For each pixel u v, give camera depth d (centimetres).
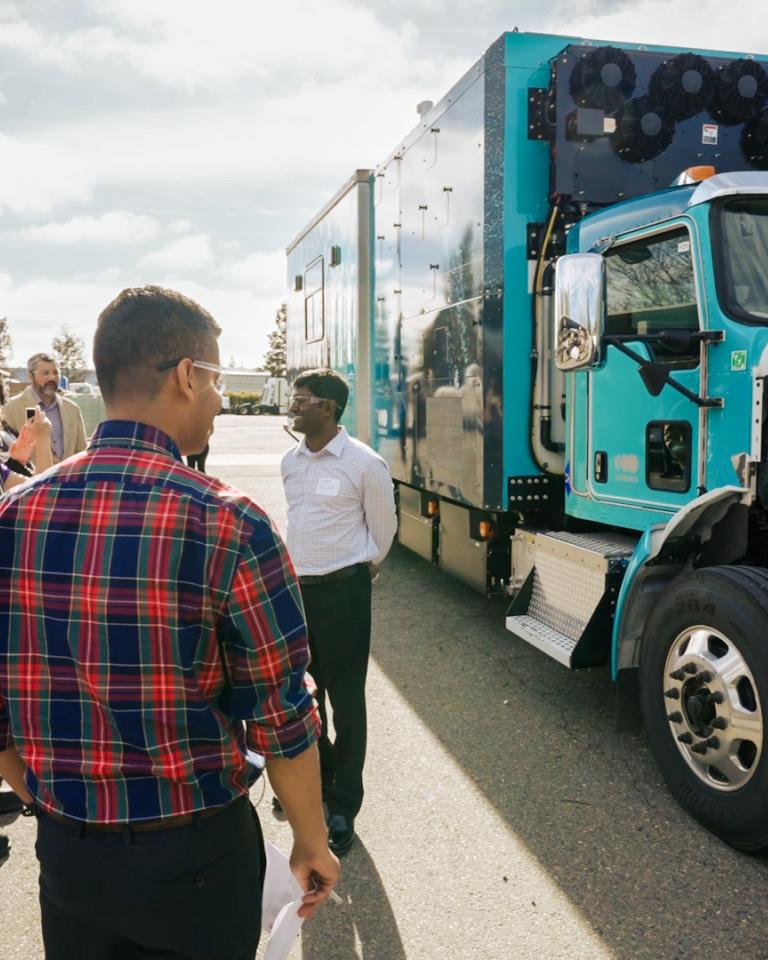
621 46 481
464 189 531
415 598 678
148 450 146
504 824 334
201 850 144
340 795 318
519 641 564
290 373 1092
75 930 150
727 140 478
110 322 149
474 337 523
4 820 354
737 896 285
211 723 142
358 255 750
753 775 296
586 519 450
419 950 261
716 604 312
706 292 349
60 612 138
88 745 139
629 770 378
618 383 412
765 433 328
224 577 139
